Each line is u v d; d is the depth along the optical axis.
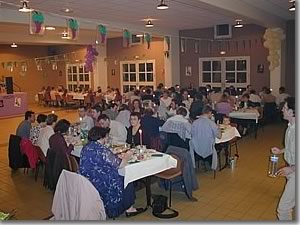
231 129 6.14
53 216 3.77
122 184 4.02
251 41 11.37
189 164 4.62
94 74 15.21
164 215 4.17
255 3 7.77
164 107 7.88
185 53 12.73
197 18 9.62
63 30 10.59
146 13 8.48
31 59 15.92
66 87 17.34
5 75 16.92
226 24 11.44
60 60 16.58
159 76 13.37
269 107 9.62
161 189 5.04
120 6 7.46
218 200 4.63
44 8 7.47
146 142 5.15
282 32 10.12
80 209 3.30
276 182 5.27
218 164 6.02
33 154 5.55
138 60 13.91
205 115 5.56
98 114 6.25
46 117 5.98
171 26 11.44
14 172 6.12
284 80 10.85
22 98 14.08
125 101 9.59
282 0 7.43
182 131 5.64
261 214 4.16
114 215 4.00
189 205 4.48
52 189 4.98
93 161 3.88
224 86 12.04
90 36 13.02
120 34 12.73
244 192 4.90
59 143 4.74
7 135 9.84
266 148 7.38
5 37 11.54
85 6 7.37
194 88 11.73
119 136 5.34
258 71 11.34
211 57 12.18
